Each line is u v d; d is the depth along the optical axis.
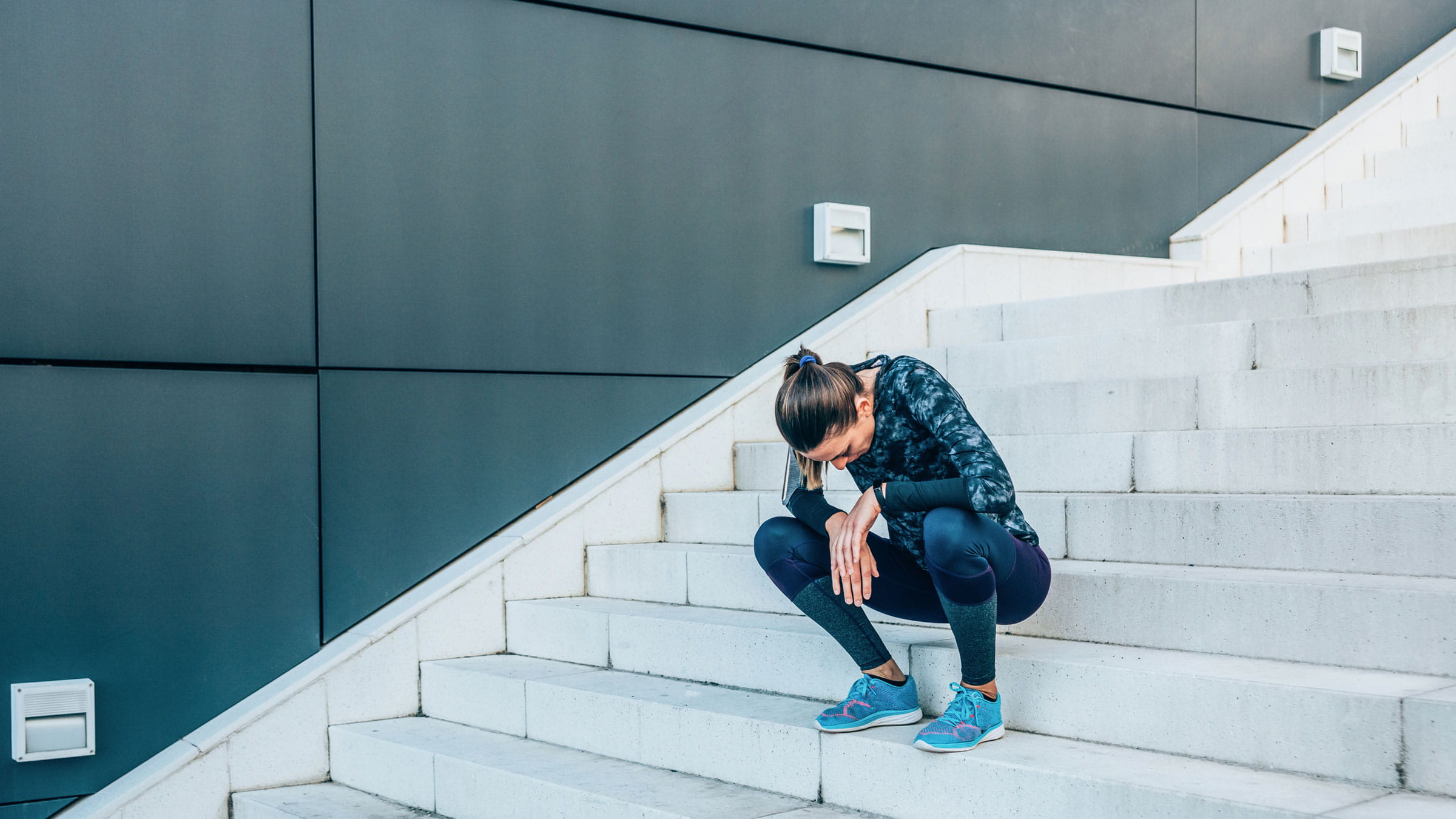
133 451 3.54
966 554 2.24
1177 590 2.60
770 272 4.73
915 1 5.08
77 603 3.45
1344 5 6.47
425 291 4.00
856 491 3.72
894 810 2.46
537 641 3.90
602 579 4.14
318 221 3.82
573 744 3.27
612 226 4.37
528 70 4.21
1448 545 2.49
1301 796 1.97
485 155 4.12
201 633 3.62
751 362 4.69
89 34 3.50
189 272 3.63
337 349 3.85
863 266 4.96
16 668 3.36
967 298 5.09
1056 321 4.47
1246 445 3.10
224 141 3.69
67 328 3.46
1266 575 2.63
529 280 4.20
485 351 4.11
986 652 2.37
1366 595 2.31
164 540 3.57
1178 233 5.83
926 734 2.36
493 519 4.12
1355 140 6.25
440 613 3.89
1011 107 5.36
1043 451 3.56
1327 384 3.18
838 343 4.70
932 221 5.14
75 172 3.48
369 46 3.92
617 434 4.38
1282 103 6.22
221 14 3.69
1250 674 2.27
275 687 3.68
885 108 5.02
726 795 2.71
